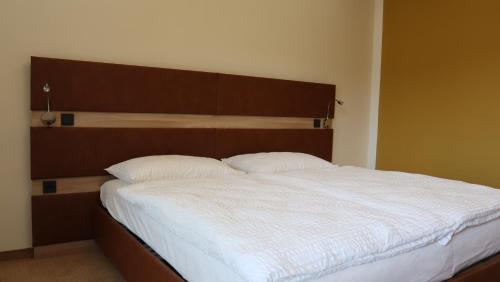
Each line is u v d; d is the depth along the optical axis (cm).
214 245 126
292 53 350
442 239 152
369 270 127
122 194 198
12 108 235
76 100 244
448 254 153
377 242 132
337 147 394
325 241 125
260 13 327
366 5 401
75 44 250
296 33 351
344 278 120
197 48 296
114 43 262
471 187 224
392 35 390
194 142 292
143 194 184
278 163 283
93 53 256
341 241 127
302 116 352
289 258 113
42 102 233
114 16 261
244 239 123
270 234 128
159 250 167
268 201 177
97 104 251
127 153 265
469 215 166
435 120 351
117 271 229
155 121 277
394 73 389
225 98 303
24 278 217
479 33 314
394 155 391
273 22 336
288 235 128
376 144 411
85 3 251
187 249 145
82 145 249
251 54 325
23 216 245
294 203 174
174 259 154
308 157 309
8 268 230
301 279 109
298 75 357
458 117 332
